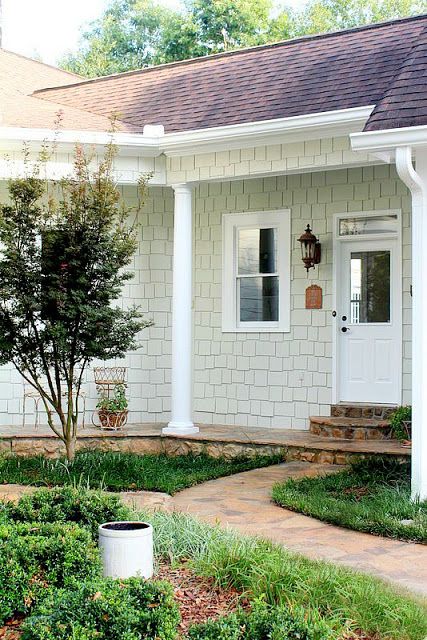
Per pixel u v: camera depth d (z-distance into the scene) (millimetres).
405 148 7723
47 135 10789
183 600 5051
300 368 12078
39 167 9891
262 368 12367
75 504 6066
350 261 11914
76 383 9984
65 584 4867
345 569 5707
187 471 9797
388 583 5512
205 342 12836
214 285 12773
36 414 11688
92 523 5898
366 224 11742
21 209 9242
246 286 12617
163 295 12797
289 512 7789
